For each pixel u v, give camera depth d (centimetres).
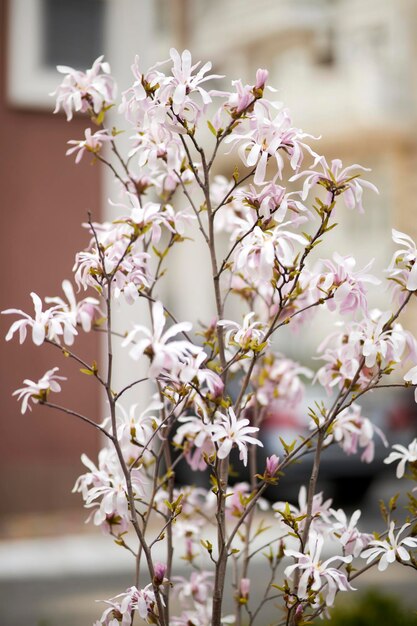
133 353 312
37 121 1200
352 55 3328
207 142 2973
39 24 1206
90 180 1204
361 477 1379
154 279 392
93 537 1109
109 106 421
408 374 362
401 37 3191
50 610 833
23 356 1173
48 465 1183
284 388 459
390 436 1398
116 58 1229
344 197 352
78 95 415
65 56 1217
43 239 1195
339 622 583
